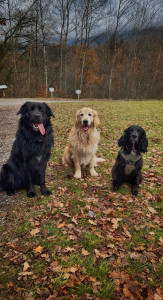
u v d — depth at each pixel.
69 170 4.71
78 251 2.39
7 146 6.12
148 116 10.88
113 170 3.86
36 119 3.18
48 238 2.57
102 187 3.92
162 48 38.97
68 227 2.76
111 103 17.95
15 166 3.54
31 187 3.60
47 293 1.90
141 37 35.03
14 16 22.28
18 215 3.05
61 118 10.16
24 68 30.25
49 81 33.06
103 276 2.10
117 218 2.92
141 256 2.31
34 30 24.73
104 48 38.97
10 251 2.38
